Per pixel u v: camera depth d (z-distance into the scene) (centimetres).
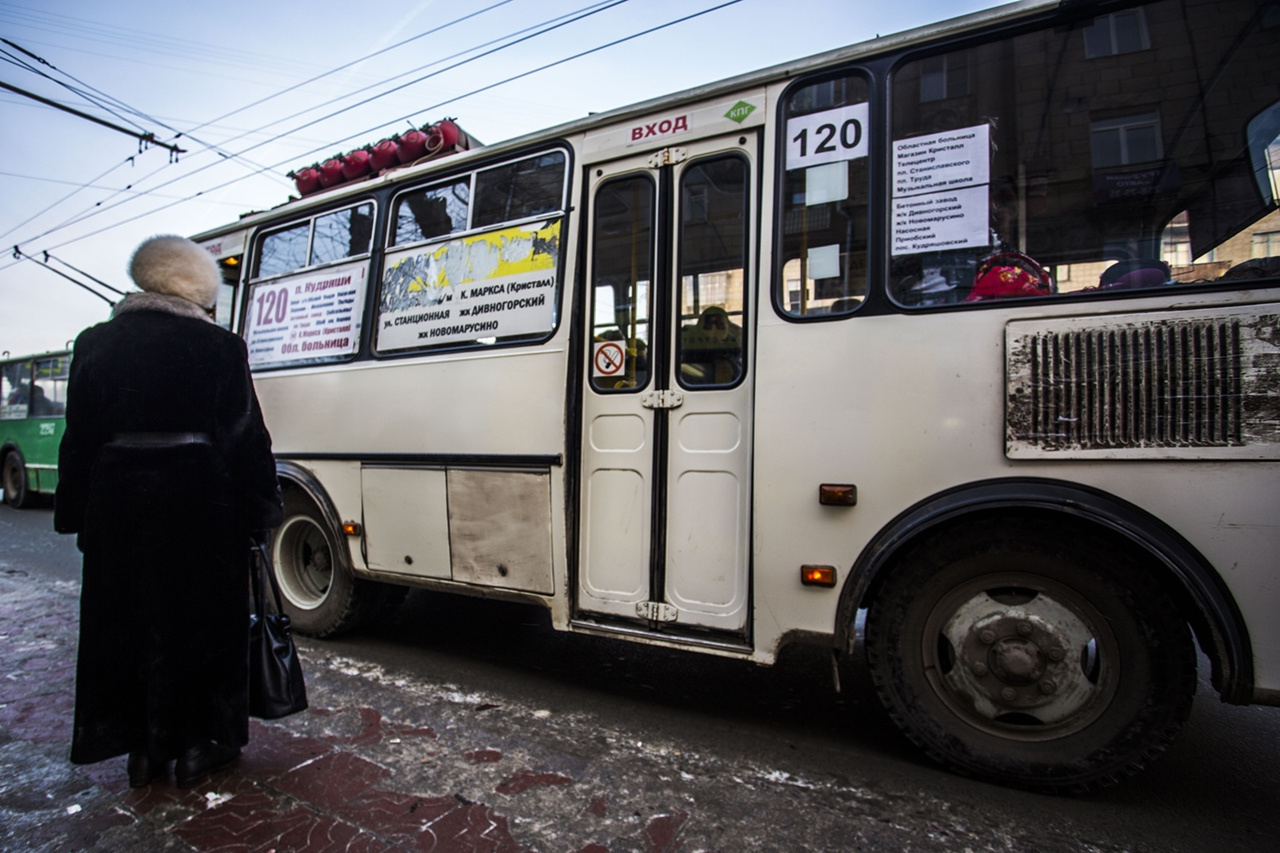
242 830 217
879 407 260
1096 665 235
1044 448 236
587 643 421
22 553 728
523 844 210
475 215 371
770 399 277
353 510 396
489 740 283
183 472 235
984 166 255
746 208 295
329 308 423
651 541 303
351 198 423
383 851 206
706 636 290
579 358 327
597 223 331
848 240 272
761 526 276
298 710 261
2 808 230
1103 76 242
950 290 256
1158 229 233
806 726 301
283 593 437
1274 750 278
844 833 218
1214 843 214
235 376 248
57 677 353
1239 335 215
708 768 261
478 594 348
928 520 245
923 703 253
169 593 233
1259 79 225
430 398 368
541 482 328
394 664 379
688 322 304
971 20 259
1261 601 210
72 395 234
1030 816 228
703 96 307
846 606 257
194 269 252
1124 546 228
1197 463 219
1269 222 220
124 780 248
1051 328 238
